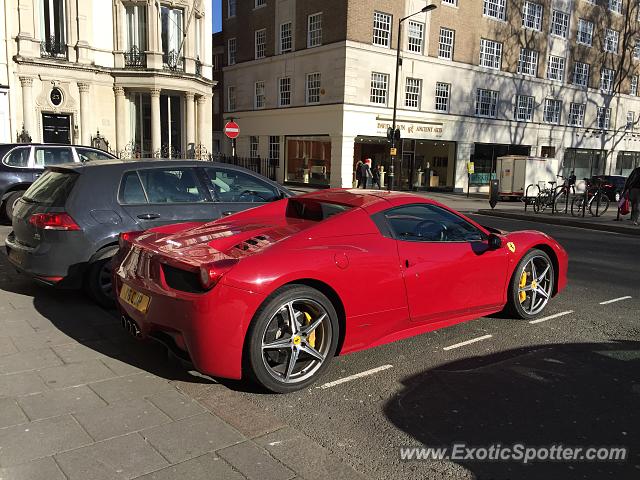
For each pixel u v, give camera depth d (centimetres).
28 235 555
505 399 379
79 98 2152
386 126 2958
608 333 529
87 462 282
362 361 443
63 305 564
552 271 579
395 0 2883
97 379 387
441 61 3095
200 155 2473
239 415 343
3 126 1988
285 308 374
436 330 525
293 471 282
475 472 292
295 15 3080
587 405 372
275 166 3394
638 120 4391
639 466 300
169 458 289
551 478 288
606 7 3934
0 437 304
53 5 2075
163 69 2289
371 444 317
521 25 3456
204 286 348
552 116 3778
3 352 432
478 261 491
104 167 573
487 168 3441
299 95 3109
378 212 444
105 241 549
